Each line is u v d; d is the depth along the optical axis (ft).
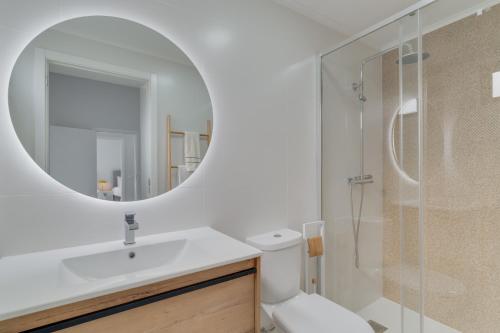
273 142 5.54
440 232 5.24
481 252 5.05
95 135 3.77
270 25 5.52
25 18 3.30
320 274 6.03
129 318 2.41
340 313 4.23
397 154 5.51
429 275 5.25
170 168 4.32
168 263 3.66
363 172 5.95
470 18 4.83
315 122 6.35
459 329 5.25
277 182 5.59
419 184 5.19
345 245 6.25
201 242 3.70
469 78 4.93
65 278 2.77
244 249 3.38
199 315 2.82
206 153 4.65
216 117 4.77
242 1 5.10
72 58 3.61
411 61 5.12
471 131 4.95
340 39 6.93
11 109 3.22
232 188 4.93
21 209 3.23
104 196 3.79
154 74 4.21
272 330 5.06
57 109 3.51
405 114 5.32
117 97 3.94
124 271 3.38
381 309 5.76
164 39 4.26
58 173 3.48
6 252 3.12
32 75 3.35
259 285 3.31
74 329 2.17
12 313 1.91
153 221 4.11
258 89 5.32
